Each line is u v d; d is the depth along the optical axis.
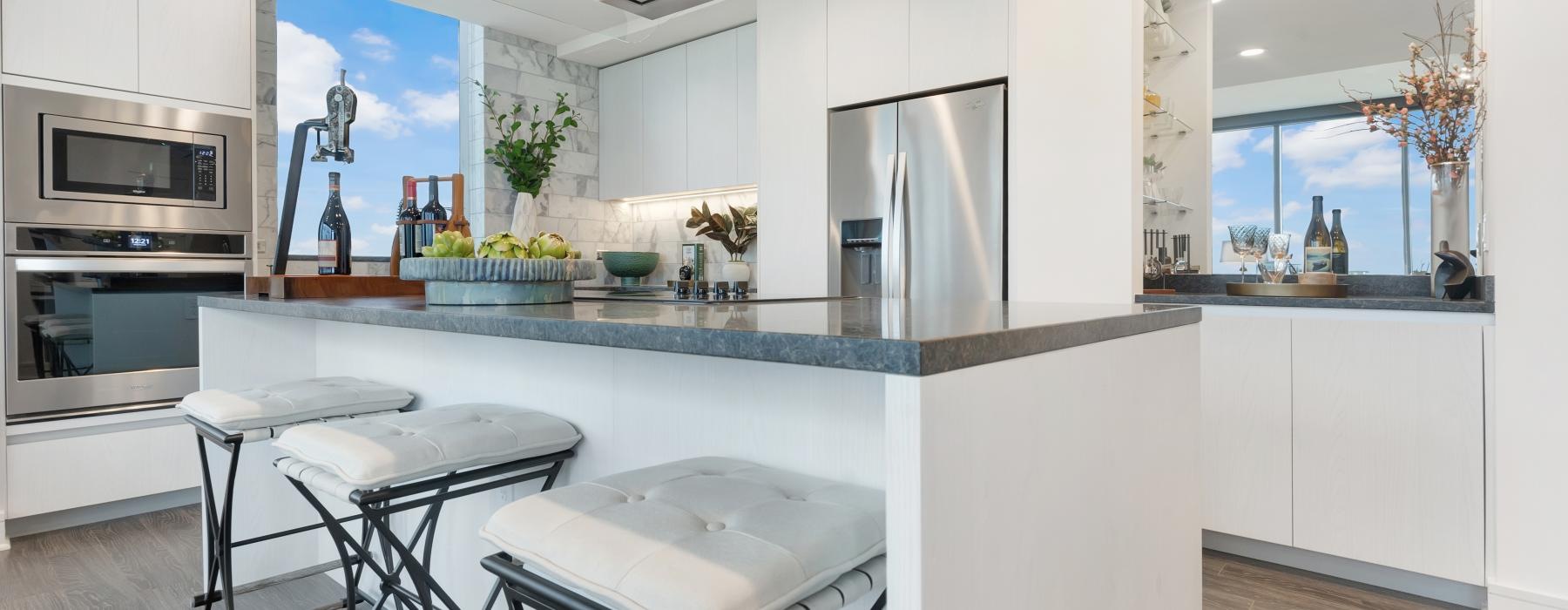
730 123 4.45
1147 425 1.14
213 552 2.13
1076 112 2.78
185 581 2.36
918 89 3.31
